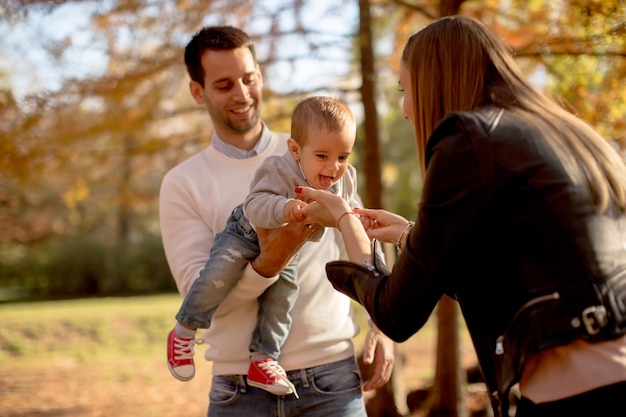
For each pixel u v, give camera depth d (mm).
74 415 6641
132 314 11961
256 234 2590
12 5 6000
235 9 6098
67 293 22125
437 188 1703
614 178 1748
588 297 1618
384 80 6695
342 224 2113
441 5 5180
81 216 22344
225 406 2744
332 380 2734
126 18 6168
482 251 1728
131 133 6586
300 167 2496
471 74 1888
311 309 2732
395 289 1782
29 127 6148
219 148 2910
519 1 5281
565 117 1824
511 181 1668
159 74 6355
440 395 5754
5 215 16547
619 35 4281
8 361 9430
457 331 5750
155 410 6848
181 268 2775
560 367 1652
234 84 2852
